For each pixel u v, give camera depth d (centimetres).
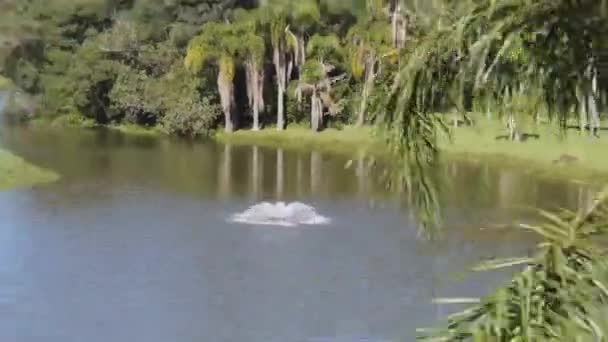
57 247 2892
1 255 2788
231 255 2812
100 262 2717
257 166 4666
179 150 5278
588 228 367
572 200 3244
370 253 2778
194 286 2483
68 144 5391
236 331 2133
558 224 373
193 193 3881
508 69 443
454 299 363
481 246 2366
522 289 347
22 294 2392
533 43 427
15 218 3338
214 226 3231
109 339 2086
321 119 5566
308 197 3775
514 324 344
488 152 3859
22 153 4919
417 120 451
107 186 4025
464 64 436
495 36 423
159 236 3062
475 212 2728
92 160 4775
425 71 444
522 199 3198
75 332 2120
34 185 4009
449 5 446
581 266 357
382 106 459
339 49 5491
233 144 5531
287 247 2908
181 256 2792
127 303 2336
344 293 2381
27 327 2152
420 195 461
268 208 3466
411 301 2281
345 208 3531
